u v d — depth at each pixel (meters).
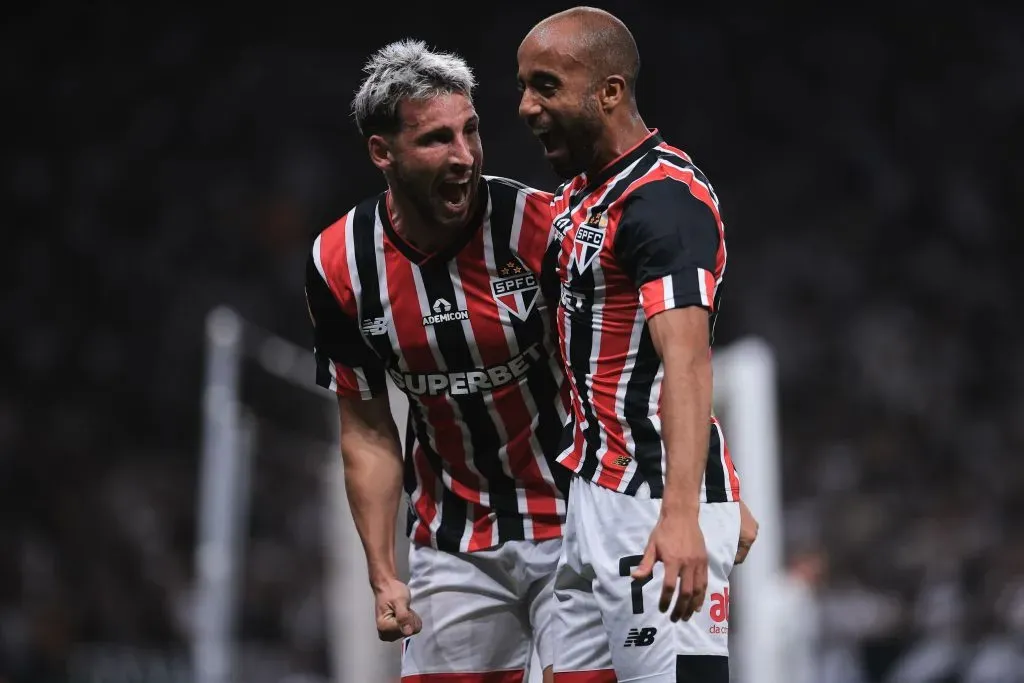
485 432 13.64
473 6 75.19
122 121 73.50
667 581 10.45
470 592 14.23
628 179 11.51
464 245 13.05
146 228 69.81
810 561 39.25
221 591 30.80
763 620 29.38
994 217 72.50
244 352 36.94
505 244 13.04
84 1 76.12
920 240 71.06
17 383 62.56
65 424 60.38
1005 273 70.38
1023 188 73.31
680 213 11.05
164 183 71.31
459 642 14.32
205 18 76.25
